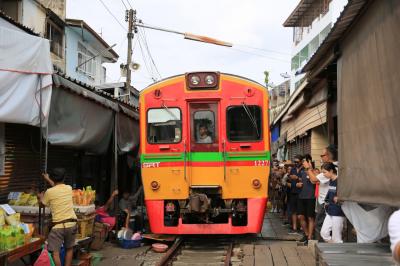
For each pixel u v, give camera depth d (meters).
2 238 4.74
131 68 18.70
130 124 11.08
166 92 9.11
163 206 8.88
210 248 8.94
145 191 8.96
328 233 6.71
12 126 7.45
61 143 7.03
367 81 4.86
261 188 8.78
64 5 19.91
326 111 9.53
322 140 12.75
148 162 8.97
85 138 7.98
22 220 6.75
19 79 5.56
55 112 6.79
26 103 5.64
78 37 21.38
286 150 20.80
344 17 5.18
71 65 20.59
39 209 6.18
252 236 10.09
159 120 9.07
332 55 6.44
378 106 4.50
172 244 9.41
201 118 9.05
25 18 16.03
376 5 4.52
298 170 10.73
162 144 8.95
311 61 7.70
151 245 9.32
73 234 6.00
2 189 7.12
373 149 4.64
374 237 5.41
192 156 8.91
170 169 8.87
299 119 14.90
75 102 7.40
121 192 13.28
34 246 5.42
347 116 5.68
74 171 10.12
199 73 9.06
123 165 13.47
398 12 3.94
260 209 8.72
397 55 3.97
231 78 9.07
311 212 8.91
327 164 6.76
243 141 8.88
